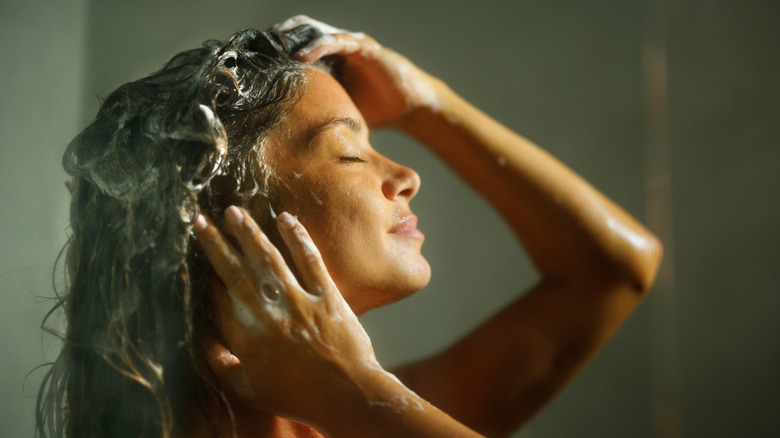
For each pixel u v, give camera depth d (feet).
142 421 1.97
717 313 5.24
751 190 5.31
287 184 2.19
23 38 3.72
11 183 3.55
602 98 5.22
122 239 2.01
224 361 2.12
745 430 5.08
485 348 3.20
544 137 5.22
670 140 5.30
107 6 4.10
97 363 2.04
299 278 2.14
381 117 3.14
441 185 5.18
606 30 5.24
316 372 1.88
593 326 3.14
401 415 1.82
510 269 5.14
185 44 4.33
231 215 1.95
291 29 2.67
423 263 2.28
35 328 3.46
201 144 1.93
